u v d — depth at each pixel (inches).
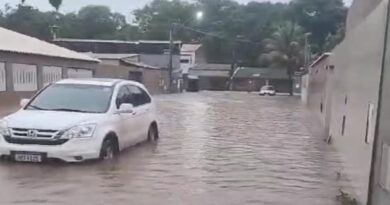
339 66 510.6
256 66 3937.0
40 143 359.6
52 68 1275.8
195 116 898.7
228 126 721.6
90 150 368.5
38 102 412.2
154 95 2190.0
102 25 3767.2
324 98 764.0
